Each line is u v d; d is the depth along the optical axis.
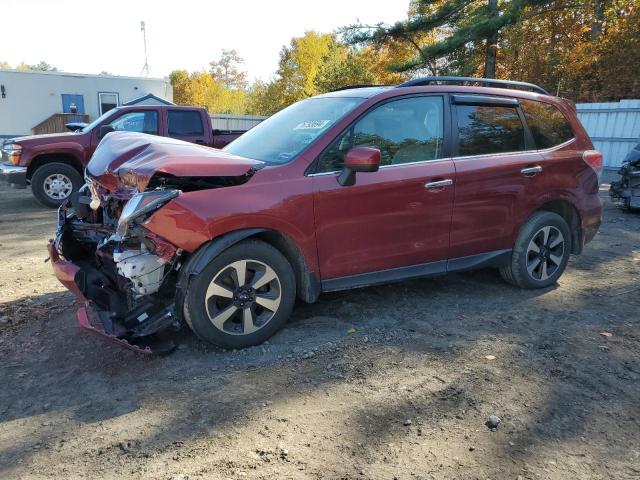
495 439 2.71
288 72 45.47
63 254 4.05
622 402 3.07
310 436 2.72
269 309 3.73
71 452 2.60
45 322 4.19
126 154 3.70
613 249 6.69
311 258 3.81
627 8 22.72
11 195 11.95
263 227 3.58
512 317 4.32
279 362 3.51
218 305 3.58
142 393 3.13
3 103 23.05
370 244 4.01
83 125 12.52
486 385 3.24
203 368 3.43
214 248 3.41
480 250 4.56
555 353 3.68
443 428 2.79
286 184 3.67
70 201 4.33
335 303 4.55
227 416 2.89
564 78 25.31
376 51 26.02
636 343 3.86
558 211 5.15
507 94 4.79
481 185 4.40
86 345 3.77
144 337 3.57
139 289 3.31
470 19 22.16
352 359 3.56
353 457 2.56
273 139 4.29
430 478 2.41
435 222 4.24
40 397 3.10
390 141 4.12
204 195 3.42
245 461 2.52
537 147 4.84
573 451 2.62
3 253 6.54
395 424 2.83
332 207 3.81
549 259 4.96
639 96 22.16
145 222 3.24
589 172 5.11
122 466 2.49
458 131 4.42
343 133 3.94
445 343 3.82
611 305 4.63
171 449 2.61
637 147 9.09
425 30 23.77
